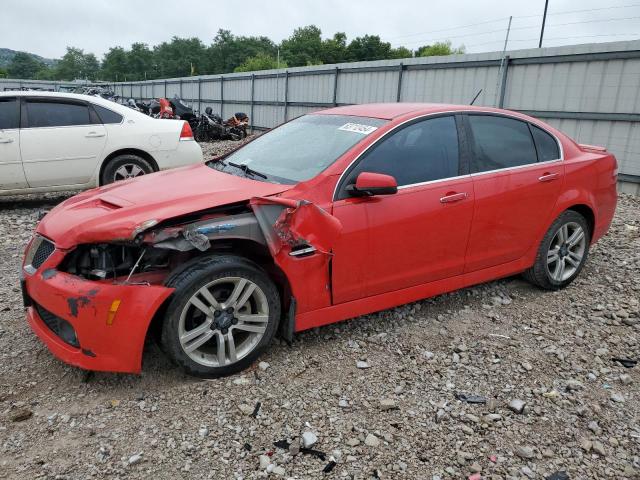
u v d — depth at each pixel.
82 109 7.43
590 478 2.47
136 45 133.50
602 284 4.82
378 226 3.43
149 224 2.80
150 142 7.75
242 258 3.10
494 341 3.73
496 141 4.14
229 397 2.98
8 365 3.26
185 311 2.93
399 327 3.90
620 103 9.55
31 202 8.21
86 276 2.97
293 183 3.41
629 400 3.09
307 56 90.69
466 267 4.01
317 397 3.01
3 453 2.52
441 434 2.74
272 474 2.43
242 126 19.19
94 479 2.38
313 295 3.32
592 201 4.64
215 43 118.44
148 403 2.92
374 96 16.22
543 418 2.89
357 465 2.50
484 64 12.19
